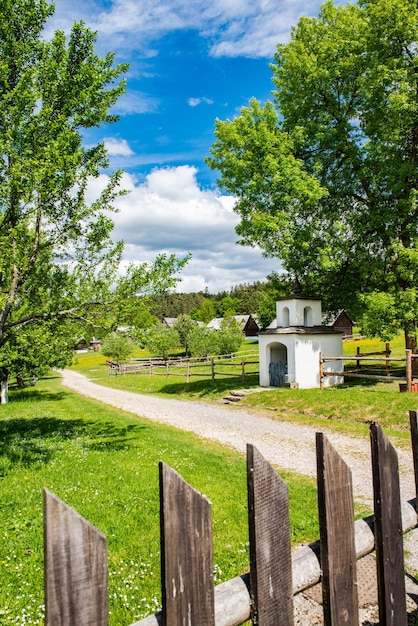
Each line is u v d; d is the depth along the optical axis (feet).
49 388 123.44
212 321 285.02
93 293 40.40
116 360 202.18
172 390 92.89
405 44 69.31
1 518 22.95
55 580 4.13
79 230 40.70
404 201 69.87
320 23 80.43
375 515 7.05
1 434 48.83
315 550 6.50
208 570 5.22
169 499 4.91
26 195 34.24
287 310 79.36
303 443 42.91
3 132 36.63
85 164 40.32
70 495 26.11
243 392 73.41
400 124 68.08
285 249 73.56
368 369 80.33
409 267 68.39
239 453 38.86
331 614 6.22
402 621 7.27
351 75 76.95
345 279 83.61
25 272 38.52
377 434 7.00
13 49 38.52
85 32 39.65
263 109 79.46
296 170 72.64
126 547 19.43
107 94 40.29
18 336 44.14
